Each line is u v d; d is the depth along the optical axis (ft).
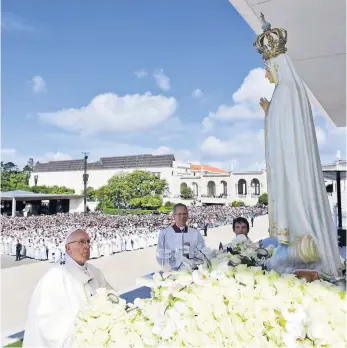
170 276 6.15
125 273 39.50
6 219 124.06
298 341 4.39
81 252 9.62
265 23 7.69
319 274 6.18
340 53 16.38
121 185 196.54
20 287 33.14
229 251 7.91
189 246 12.70
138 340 5.12
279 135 6.86
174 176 256.32
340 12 12.84
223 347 4.58
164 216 134.21
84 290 8.85
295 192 6.59
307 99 7.11
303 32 14.40
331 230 6.84
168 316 5.18
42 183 299.58
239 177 229.86
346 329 4.53
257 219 118.01
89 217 135.54
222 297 5.14
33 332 7.99
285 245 6.94
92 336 5.37
